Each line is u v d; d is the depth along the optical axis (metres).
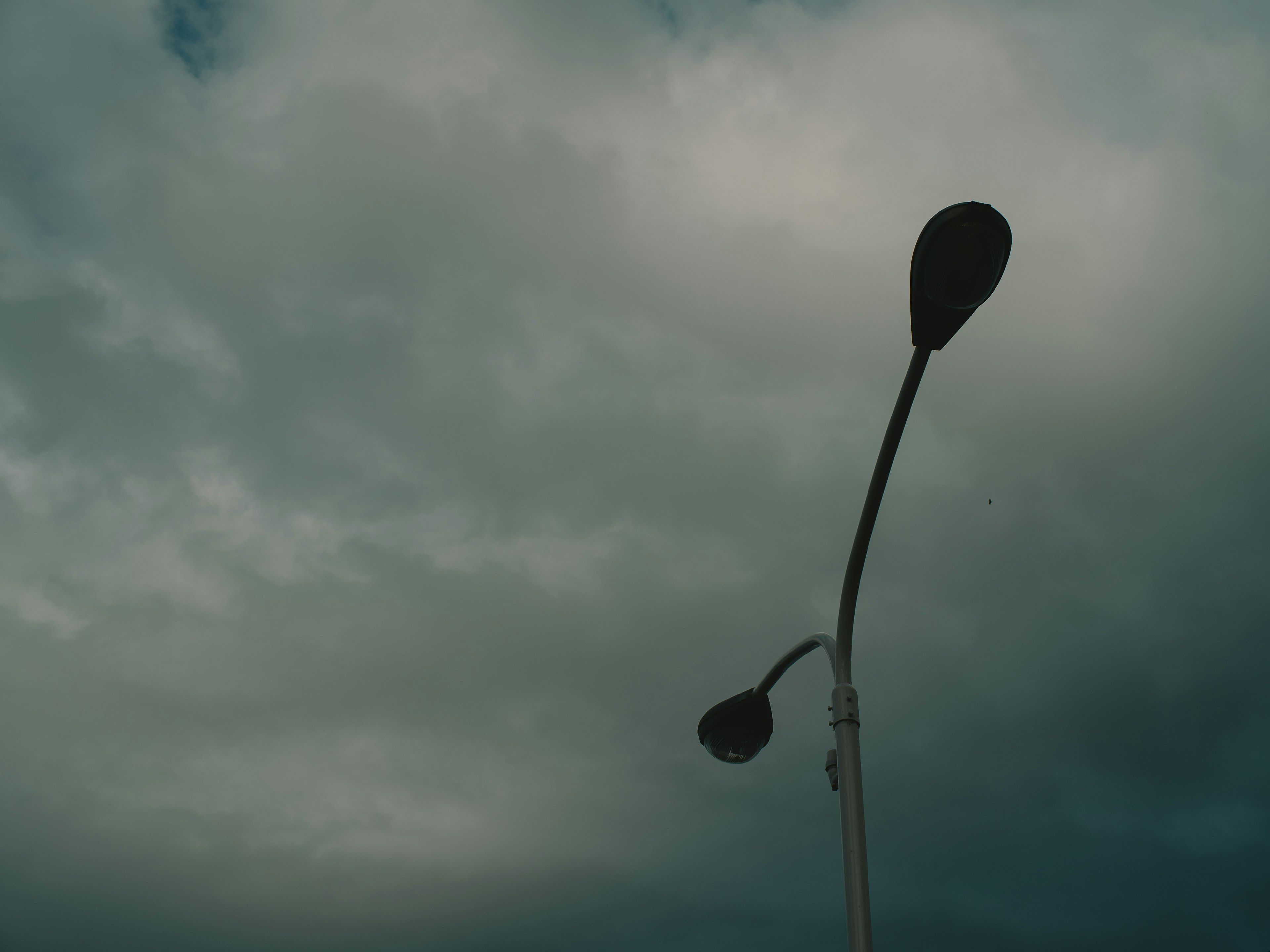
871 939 6.21
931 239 5.62
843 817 6.76
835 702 7.26
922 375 6.31
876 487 6.96
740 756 9.12
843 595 7.67
